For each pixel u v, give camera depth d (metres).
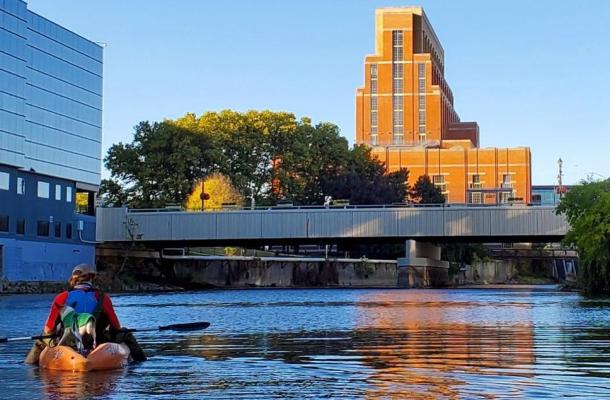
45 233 85.88
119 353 15.66
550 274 159.25
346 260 115.94
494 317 32.97
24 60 81.50
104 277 85.31
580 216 63.66
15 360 17.11
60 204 88.56
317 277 112.75
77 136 92.12
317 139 139.50
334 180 133.62
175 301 54.28
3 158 78.25
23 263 81.62
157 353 18.44
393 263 122.44
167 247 103.50
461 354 17.92
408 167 194.62
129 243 97.69
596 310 38.72
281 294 71.25
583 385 13.20
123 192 117.69
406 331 25.22
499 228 89.50
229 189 114.88
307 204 132.75
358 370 15.20
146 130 118.88
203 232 93.62
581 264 62.09
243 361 16.75
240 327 27.62
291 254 130.50
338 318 32.97
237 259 105.50
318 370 15.22
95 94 95.88
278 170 133.88
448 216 90.81
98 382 13.77
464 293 74.56
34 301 54.19
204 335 24.05
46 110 86.50
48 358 15.36
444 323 29.20
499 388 12.91
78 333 15.84
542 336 22.92
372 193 131.38
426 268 100.25
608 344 20.23
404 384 13.38
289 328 27.03
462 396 12.17
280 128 135.88
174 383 13.62
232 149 132.88
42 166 85.31
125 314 37.34
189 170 120.81
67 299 16.14
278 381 13.79
